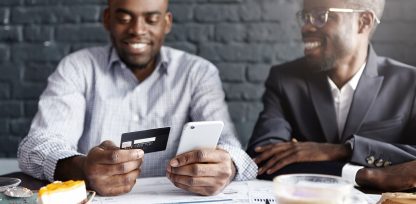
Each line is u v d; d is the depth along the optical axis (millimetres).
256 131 1803
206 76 1888
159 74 1890
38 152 1515
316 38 1749
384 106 1750
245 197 1255
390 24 2412
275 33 2473
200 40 2492
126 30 1798
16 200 1148
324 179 888
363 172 1390
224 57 2492
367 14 1744
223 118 1816
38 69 2533
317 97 1795
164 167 1817
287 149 1586
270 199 1232
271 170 1505
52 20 2521
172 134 1845
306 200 824
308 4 1741
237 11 2477
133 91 1857
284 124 1805
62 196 1081
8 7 2525
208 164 1279
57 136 1641
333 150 1569
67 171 1416
